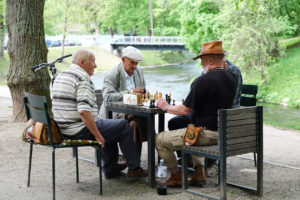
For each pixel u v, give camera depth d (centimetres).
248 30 2181
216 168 470
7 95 1351
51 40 4722
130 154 430
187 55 5891
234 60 2250
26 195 397
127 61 489
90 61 404
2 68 3130
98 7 4372
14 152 566
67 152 572
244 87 534
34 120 391
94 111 412
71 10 3794
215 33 2517
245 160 542
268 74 2259
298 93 2072
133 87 507
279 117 1600
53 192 375
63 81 397
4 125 756
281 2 2559
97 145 396
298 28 2733
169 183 423
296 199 389
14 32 760
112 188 419
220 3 2398
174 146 404
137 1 5769
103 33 6334
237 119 369
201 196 389
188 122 463
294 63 2366
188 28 2852
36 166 499
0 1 2502
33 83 767
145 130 468
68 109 397
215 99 380
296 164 525
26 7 750
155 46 4662
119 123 418
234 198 389
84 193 403
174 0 4056
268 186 429
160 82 3050
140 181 439
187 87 2739
